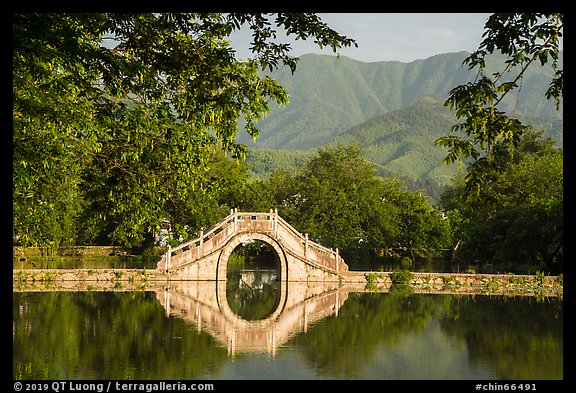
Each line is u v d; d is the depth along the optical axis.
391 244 78.75
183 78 16.20
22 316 31.61
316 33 13.20
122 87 16.89
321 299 43.50
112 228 74.38
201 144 17.91
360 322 32.78
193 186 18.44
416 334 29.08
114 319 31.42
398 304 40.81
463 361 23.17
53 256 69.88
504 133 11.30
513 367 22.22
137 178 18.09
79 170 20.25
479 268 70.12
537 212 56.41
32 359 21.80
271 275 64.62
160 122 17.16
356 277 55.19
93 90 16.66
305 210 72.50
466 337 28.38
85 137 17.36
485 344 26.73
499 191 63.03
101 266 62.16
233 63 16.95
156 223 18.64
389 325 31.78
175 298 41.75
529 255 61.53
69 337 26.16
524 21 11.21
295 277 54.72
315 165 85.50
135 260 72.12
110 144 17.80
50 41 14.45
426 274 54.88
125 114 16.98
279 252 55.00
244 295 45.38
